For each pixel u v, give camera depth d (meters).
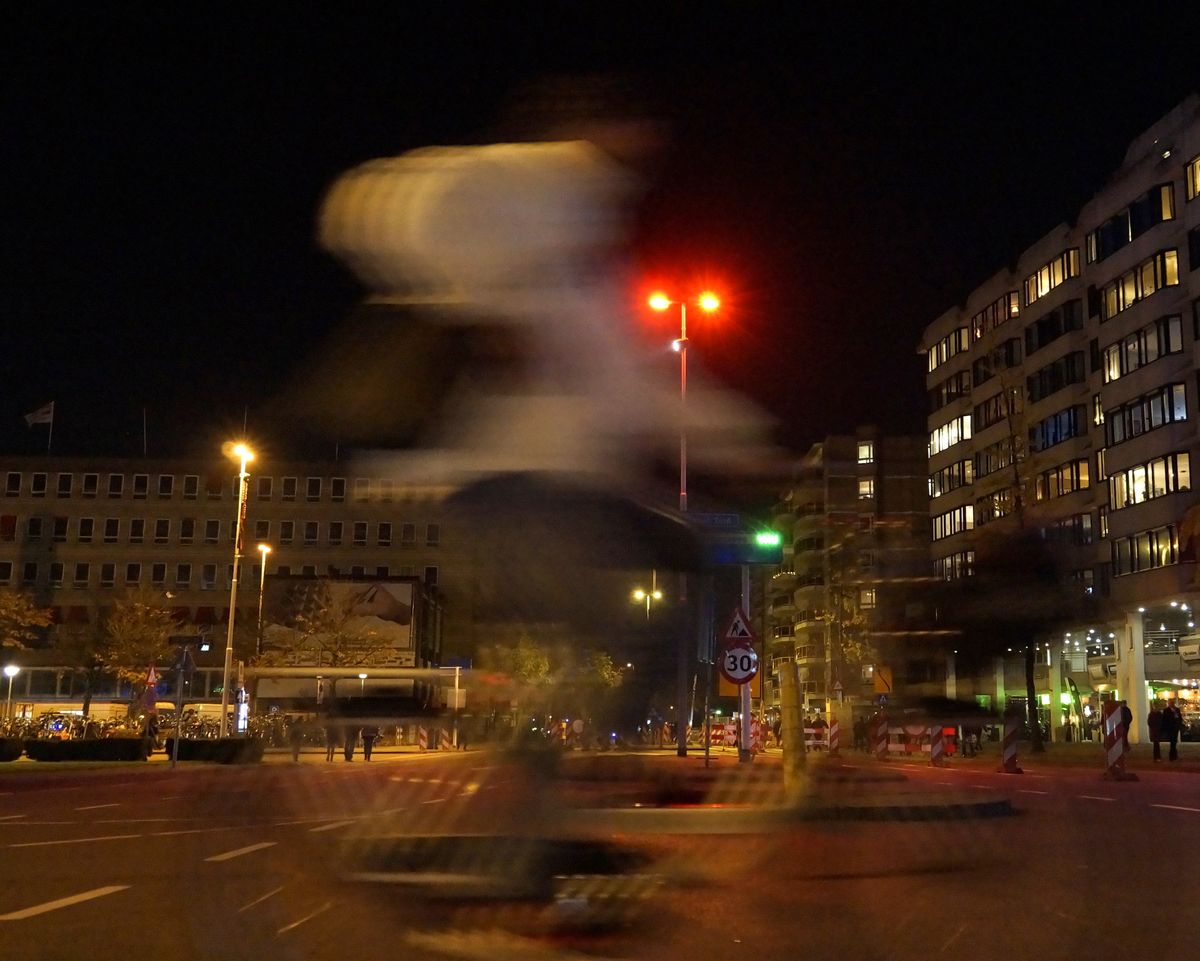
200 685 94.12
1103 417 54.62
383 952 7.55
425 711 36.62
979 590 44.09
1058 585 45.59
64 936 8.04
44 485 100.06
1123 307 53.06
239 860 11.94
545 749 15.00
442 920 8.57
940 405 77.62
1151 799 19.00
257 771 32.06
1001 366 61.44
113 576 99.06
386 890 9.80
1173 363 49.28
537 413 17.45
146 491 100.44
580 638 16.16
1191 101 51.31
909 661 43.38
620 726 18.89
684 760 29.55
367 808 18.28
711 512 21.45
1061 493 61.66
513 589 15.84
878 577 42.41
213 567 99.06
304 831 14.83
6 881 10.56
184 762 37.50
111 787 25.47
